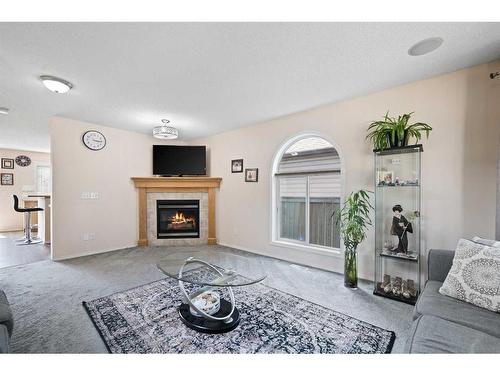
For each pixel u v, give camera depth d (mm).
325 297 2424
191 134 4828
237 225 4453
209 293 2188
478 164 2197
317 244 3541
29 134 4809
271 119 3832
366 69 2254
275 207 3947
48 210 4852
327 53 1982
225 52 1967
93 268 3299
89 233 4047
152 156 4910
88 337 1743
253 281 1932
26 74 2316
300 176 3736
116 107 3270
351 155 2986
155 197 4734
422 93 2475
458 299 1517
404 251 2459
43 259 3730
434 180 2406
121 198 4477
